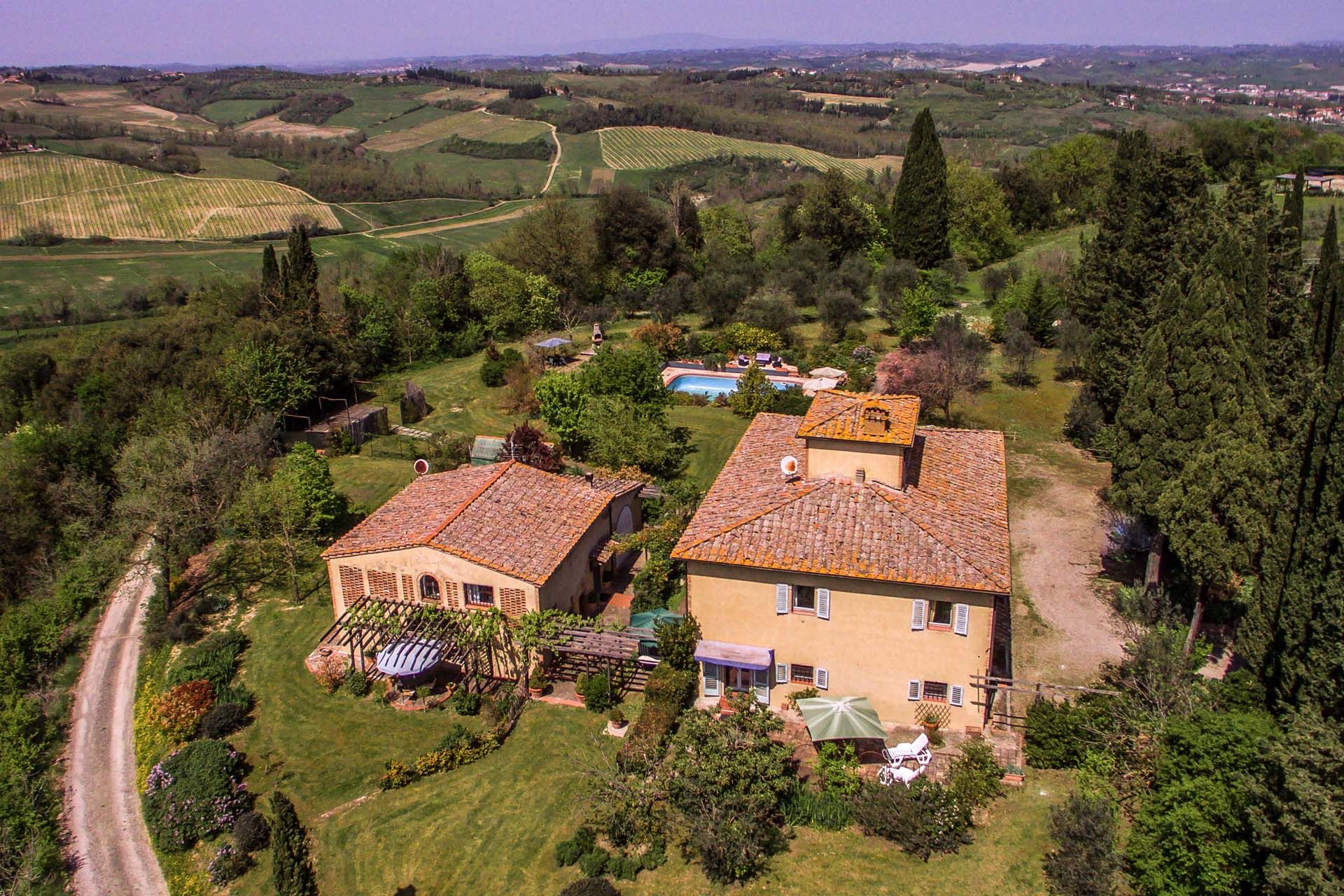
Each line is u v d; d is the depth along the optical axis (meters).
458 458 53.72
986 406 59.12
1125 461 35.62
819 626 30.08
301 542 42.75
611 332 83.12
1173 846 23.11
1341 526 24.92
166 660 38.06
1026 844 25.77
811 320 82.75
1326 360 37.72
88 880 28.47
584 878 25.78
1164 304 36.16
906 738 29.88
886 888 24.72
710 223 110.69
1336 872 19.47
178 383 64.38
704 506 33.53
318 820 28.77
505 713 32.44
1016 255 102.94
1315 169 114.44
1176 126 130.62
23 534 50.44
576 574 37.22
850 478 32.41
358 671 35.19
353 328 74.12
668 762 29.02
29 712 35.47
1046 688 31.95
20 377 70.25
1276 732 23.16
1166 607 34.59
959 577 28.08
